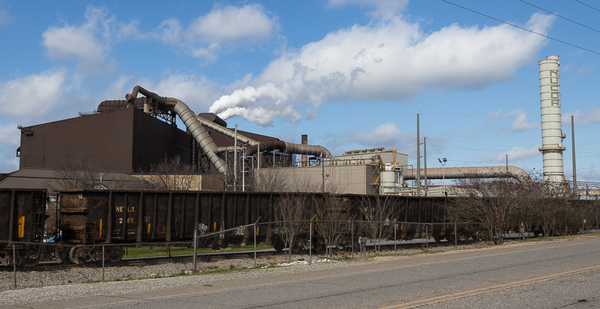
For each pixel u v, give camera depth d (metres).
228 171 62.84
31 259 18.89
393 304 9.62
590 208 45.34
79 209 20.11
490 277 13.42
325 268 17.67
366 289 11.77
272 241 25.39
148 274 17.77
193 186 62.69
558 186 42.81
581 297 10.05
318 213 25.75
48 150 75.81
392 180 66.19
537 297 10.09
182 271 18.16
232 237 24.08
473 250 25.12
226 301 10.38
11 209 18.78
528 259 18.23
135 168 74.38
